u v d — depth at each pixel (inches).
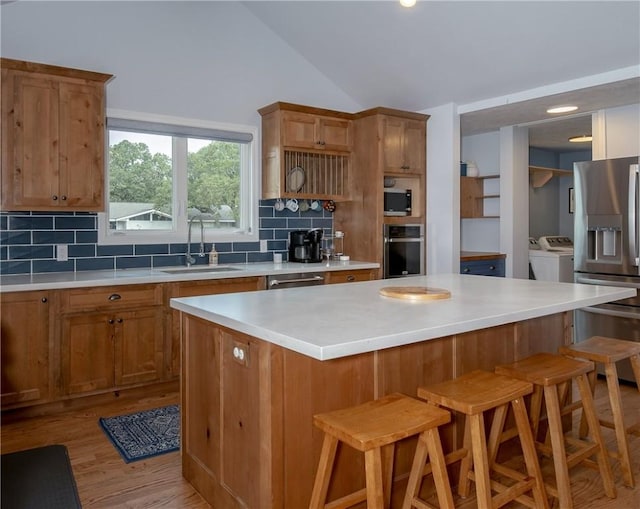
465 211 213.3
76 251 143.5
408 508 74.5
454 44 149.6
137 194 155.7
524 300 86.8
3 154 120.0
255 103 175.8
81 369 124.7
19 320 116.7
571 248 239.6
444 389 72.9
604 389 144.5
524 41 139.3
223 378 79.5
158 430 114.7
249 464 72.9
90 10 143.0
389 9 145.5
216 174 171.0
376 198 177.9
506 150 205.8
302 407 69.7
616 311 151.3
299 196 173.9
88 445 107.5
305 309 79.5
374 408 65.7
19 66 120.6
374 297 92.1
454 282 114.0
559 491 79.9
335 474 73.4
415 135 187.0
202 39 163.3
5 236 133.3
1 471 95.8
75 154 129.3
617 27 125.0
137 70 151.3
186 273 140.6
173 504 85.0
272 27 176.4
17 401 117.2
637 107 165.2
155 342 134.3
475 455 68.3
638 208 145.6
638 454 103.0
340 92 197.2
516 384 74.9
